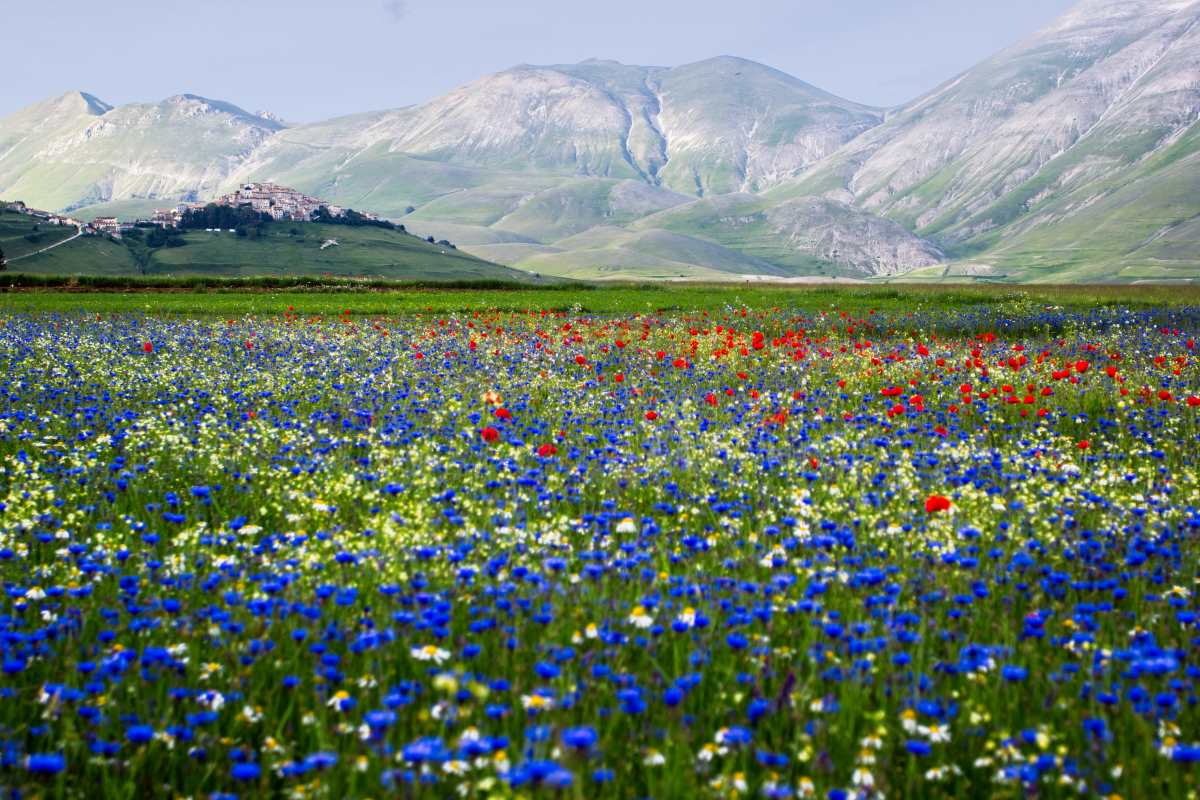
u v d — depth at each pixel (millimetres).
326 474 12477
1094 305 58312
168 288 84188
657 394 21969
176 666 5938
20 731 5289
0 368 24078
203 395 20359
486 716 5422
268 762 5156
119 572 7914
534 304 64125
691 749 5242
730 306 58500
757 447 14039
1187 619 6707
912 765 4898
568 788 4324
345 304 63156
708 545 8570
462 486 11953
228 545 9336
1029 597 7754
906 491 11344
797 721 5395
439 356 29234
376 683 5883
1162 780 4910
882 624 6812
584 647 6504
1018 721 5656
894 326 42812
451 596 7340
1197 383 22875
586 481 12109
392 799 4609
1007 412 19703
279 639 6609
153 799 5133
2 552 8039
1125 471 12766
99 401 18797
